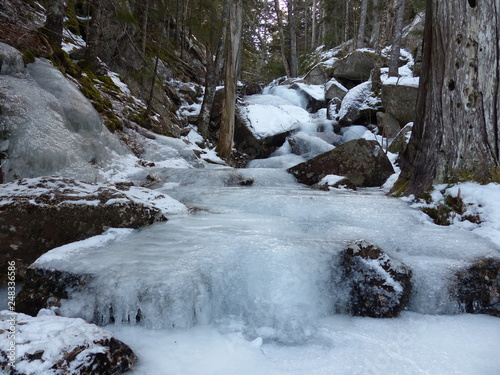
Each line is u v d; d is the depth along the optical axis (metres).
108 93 9.95
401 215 4.62
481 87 4.69
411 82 12.12
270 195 5.61
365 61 16.95
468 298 3.08
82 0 12.55
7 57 5.99
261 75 27.75
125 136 8.70
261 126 13.22
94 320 2.63
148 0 13.61
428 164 5.17
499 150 4.61
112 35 11.87
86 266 2.87
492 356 2.38
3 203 3.36
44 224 3.45
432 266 3.21
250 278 2.92
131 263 2.95
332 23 30.33
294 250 3.22
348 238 3.81
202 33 15.02
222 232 3.88
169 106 12.88
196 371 2.17
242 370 2.20
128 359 2.14
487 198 4.22
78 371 1.85
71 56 10.45
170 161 8.88
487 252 3.41
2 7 8.34
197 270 2.86
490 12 4.65
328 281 3.08
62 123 6.25
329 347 2.49
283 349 2.46
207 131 13.29
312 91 17.39
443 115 5.00
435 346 2.50
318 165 8.26
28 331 2.03
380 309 2.93
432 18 5.29
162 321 2.61
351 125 13.48
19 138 5.17
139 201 4.18
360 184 8.14
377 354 2.39
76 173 5.91
